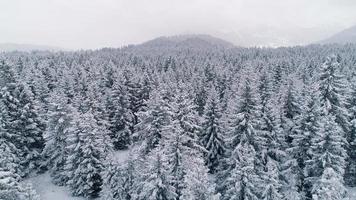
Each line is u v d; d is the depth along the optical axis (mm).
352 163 31672
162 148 28750
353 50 151750
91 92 49625
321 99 31047
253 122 29375
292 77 51469
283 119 33844
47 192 34719
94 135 32938
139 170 27312
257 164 28516
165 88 48094
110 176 28438
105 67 90688
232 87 56812
